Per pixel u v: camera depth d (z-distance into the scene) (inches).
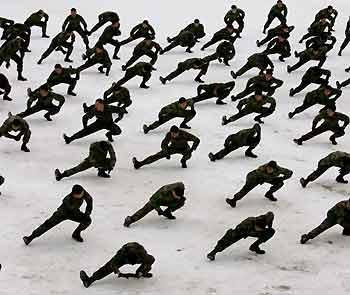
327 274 1002.1
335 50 2309.3
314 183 1310.3
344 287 969.5
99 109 1365.7
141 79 1894.7
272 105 1547.7
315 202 1231.5
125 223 1104.2
